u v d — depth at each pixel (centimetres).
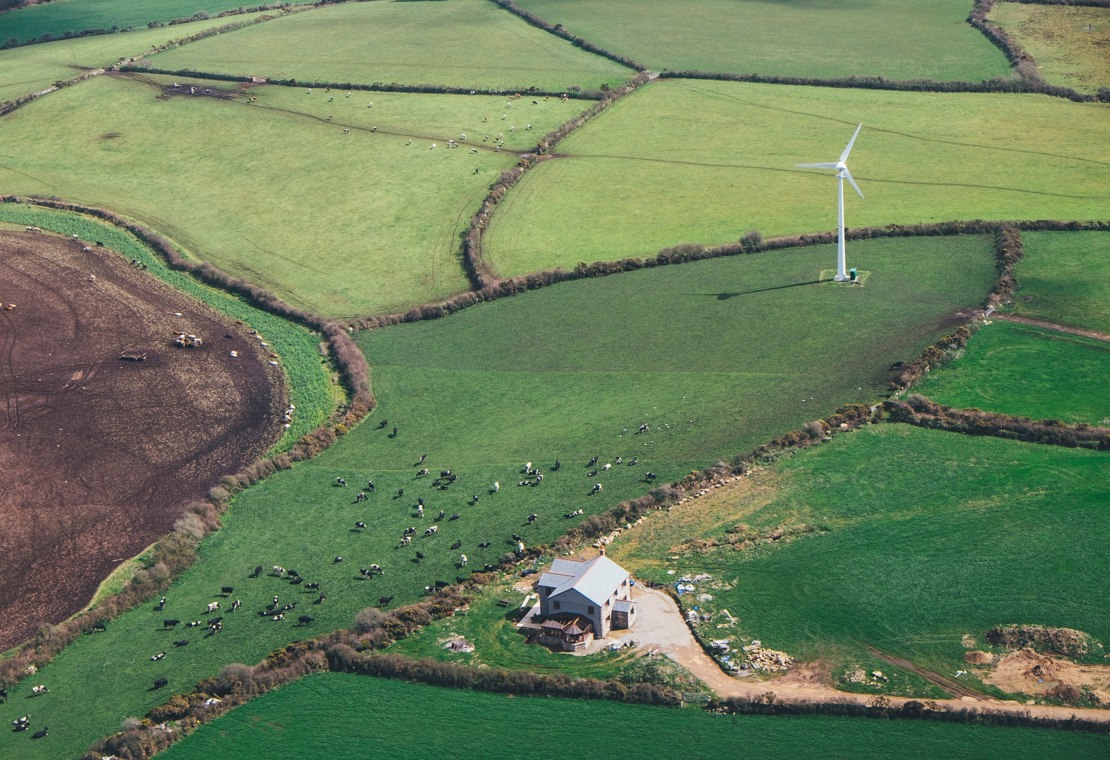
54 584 12094
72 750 9988
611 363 15275
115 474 13850
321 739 9806
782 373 14600
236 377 15725
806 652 10275
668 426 13750
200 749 9819
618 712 9819
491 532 12231
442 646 10712
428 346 16150
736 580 11181
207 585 11944
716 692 9894
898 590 10881
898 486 12312
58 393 15462
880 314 15712
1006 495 12025
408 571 11800
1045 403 13500
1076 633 10150
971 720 9425
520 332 16250
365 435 14312
